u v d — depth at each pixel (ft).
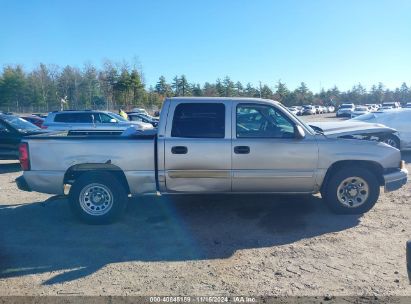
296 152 18.38
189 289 12.20
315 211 20.24
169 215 19.90
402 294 11.75
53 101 256.73
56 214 20.48
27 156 18.35
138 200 22.76
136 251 15.34
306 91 325.42
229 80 257.14
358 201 19.31
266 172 18.34
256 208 20.90
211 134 18.28
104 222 18.56
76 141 18.20
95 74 258.78
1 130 36.60
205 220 19.08
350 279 12.75
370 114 41.55
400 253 14.79
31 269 13.80
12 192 25.89
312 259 14.37
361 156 18.72
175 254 15.01
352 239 16.26
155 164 18.28
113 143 18.13
